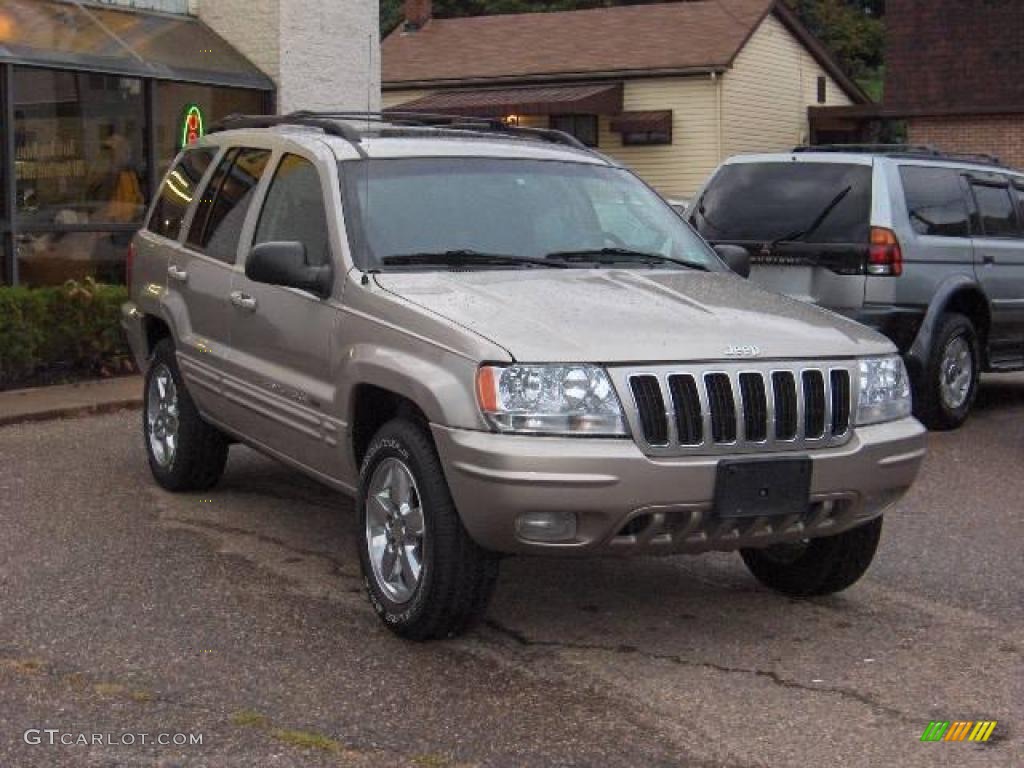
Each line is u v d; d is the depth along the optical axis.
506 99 30.78
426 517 5.41
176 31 15.49
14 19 13.66
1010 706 5.11
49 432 10.07
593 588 6.51
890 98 25.56
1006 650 5.72
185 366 7.61
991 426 11.09
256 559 6.82
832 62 34.66
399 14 44.06
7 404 10.78
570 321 5.45
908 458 5.73
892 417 5.80
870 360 5.74
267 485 8.37
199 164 8.06
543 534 5.17
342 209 6.32
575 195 6.84
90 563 6.70
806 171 10.58
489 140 7.10
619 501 5.11
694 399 5.25
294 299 6.45
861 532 6.06
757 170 10.79
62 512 7.66
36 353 11.76
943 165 10.88
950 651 5.70
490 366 5.20
